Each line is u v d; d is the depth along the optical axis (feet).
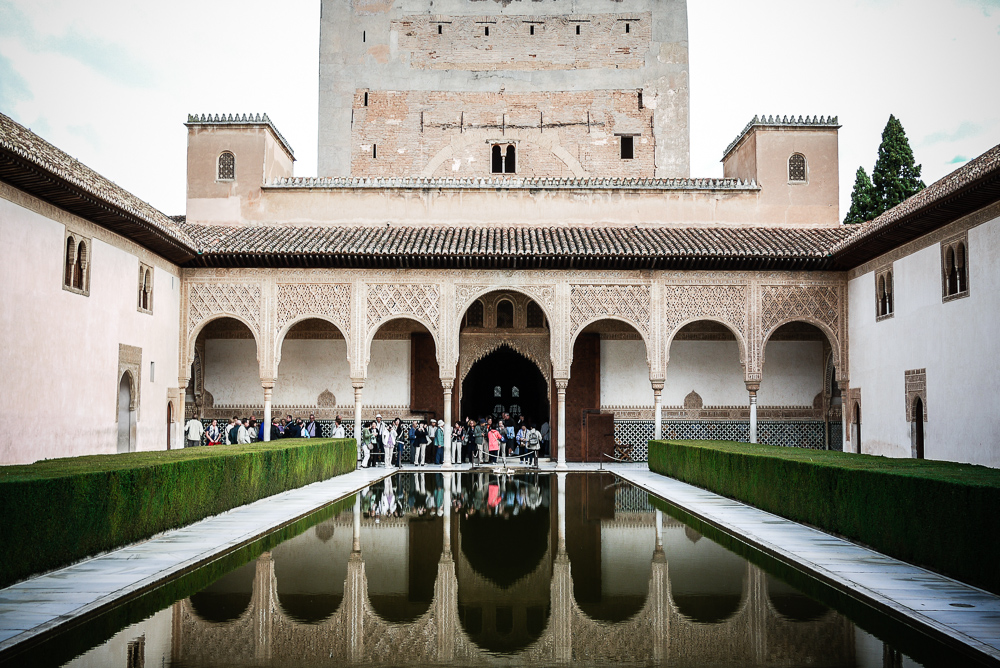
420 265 54.49
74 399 39.14
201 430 57.31
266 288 54.60
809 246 54.85
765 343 58.59
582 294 55.11
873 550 24.08
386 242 55.31
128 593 18.57
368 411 62.39
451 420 61.21
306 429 61.21
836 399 62.54
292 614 17.52
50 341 36.88
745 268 54.70
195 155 63.00
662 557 23.86
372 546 25.48
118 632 15.99
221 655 14.66
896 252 47.50
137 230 44.39
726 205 63.26
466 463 62.39
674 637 15.85
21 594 18.21
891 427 48.19
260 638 15.76
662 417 62.90
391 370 62.69
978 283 38.40
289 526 29.66
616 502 37.65
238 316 54.49
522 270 55.16
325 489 41.86
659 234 58.59
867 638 15.70
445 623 16.92
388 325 62.85
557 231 59.62
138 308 47.21
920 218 41.45
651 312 54.80
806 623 16.81
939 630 15.61
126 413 46.85
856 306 53.72
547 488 44.57
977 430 38.40
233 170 62.95
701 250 53.62
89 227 40.83
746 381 54.70
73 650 14.74
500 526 29.86
